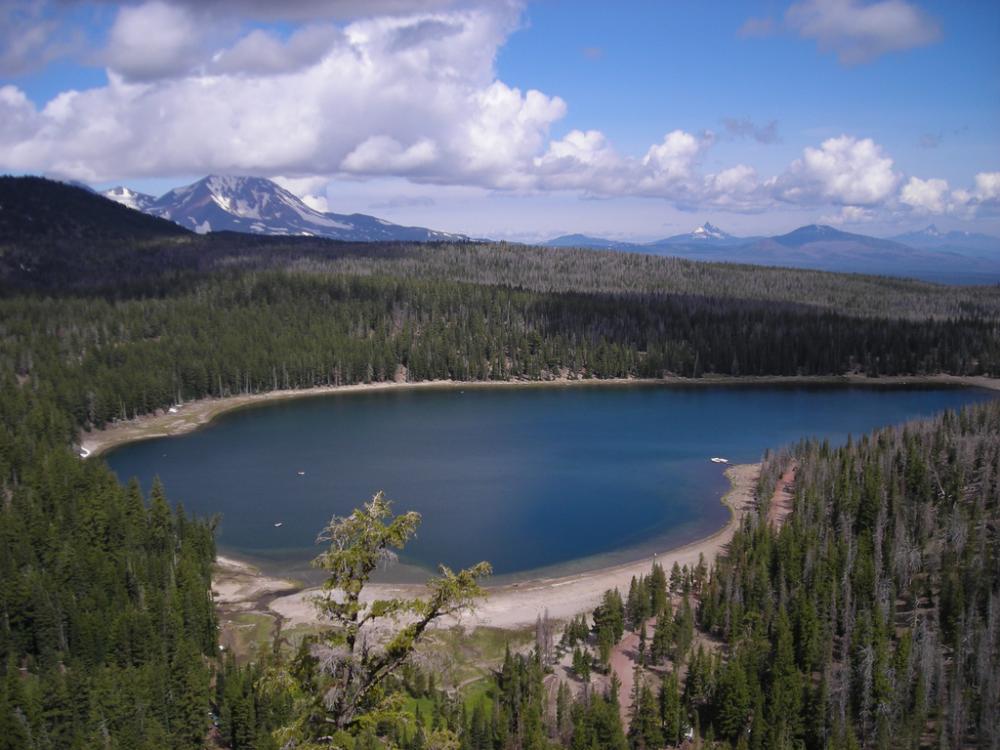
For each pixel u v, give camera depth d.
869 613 94.25
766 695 82.69
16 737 71.00
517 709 79.56
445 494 162.38
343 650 27.66
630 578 118.44
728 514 150.62
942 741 76.31
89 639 88.44
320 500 156.62
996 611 90.56
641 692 86.44
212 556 122.06
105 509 118.44
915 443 159.62
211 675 87.06
